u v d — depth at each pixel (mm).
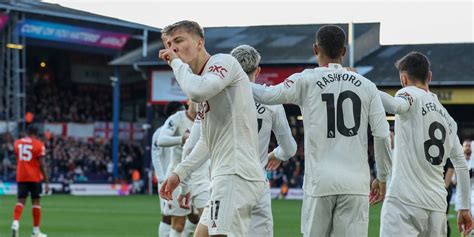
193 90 13859
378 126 16094
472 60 92688
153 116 100062
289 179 94750
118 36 104625
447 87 88812
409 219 17469
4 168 96125
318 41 16188
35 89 117312
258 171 14719
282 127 19688
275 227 43625
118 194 96875
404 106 17141
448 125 17859
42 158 37219
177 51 14383
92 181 106000
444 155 17703
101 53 106938
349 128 15859
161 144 25625
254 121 14758
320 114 15891
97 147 111562
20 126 97688
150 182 96500
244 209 14578
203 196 25891
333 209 15938
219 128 14625
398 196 17469
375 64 96000
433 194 17484
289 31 102750
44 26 99562
